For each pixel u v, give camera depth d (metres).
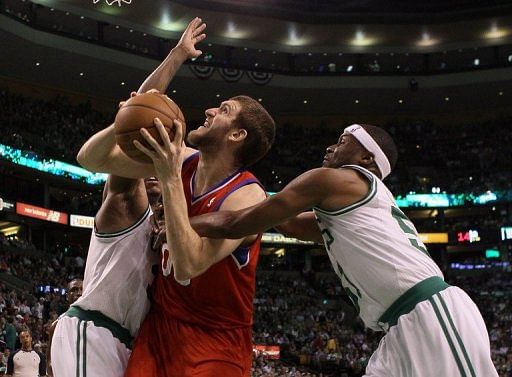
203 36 4.43
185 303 4.12
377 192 4.08
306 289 40.03
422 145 46.78
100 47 38.59
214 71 42.38
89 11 38.41
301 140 46.50
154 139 3.57
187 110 46.34
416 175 45.00
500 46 45.03
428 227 43.72
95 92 43.16
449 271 42.94
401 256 4.02
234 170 4.19
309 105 47.03
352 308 38.31
